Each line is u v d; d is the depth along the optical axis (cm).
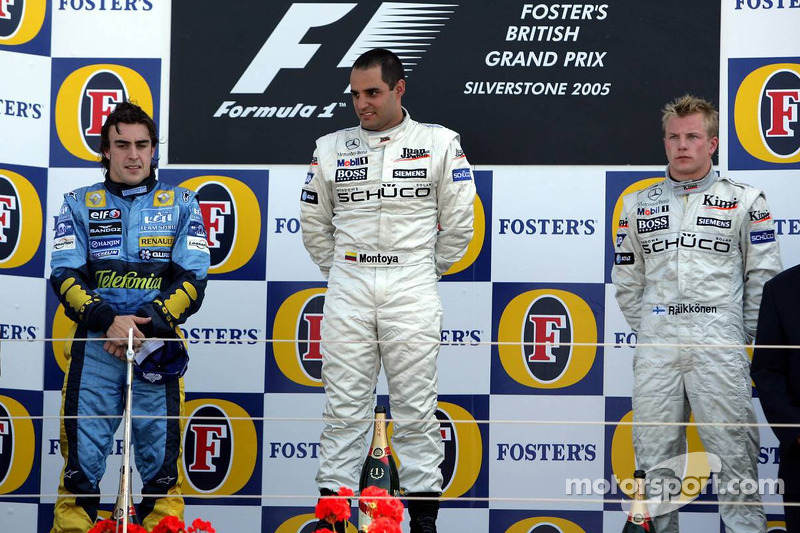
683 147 1597
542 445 1822
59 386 1842
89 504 1517
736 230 1591
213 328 1862
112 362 1530
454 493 1817
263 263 1872
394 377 1534
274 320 1867
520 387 1838
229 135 1886
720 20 1855
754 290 1582
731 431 1559
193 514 1819
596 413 1830
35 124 1875
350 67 1888
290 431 1833
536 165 1866
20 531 1814
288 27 1891
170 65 1892
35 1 1883
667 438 1581
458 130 1870
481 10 1877
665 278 1603
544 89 1872
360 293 1542
